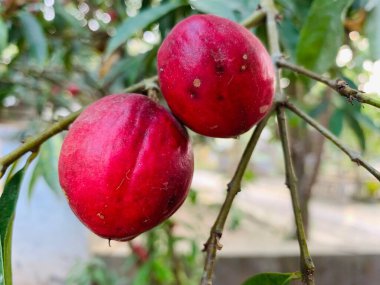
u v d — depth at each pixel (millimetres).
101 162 158
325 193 2051
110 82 411
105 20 549
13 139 530
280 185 2387
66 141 167
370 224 1372
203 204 804
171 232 523
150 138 162
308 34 248
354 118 394
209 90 159
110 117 164
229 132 169
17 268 527
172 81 165
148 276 518
